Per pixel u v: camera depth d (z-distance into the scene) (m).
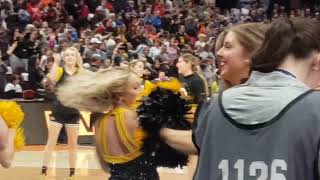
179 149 2.61
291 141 1.86
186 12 25.48
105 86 3.43
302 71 1.99
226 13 27.83
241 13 27.70
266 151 1.88
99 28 19.98
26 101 12.42
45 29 17.62
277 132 1.88
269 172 1.86
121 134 3.47
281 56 1.99
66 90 3.47
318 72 2.00
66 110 8.68
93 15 21.42
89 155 10.98
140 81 3.51
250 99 1.97
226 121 1.98
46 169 8.93
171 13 24.83
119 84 3.44
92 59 14.93
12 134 3.48
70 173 8.83
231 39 2.54
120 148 3.48
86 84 3.45
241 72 2.54
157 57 17.62
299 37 1.98
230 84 2.60
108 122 3.52
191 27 23.58
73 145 8.84
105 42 17.91
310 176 1.84
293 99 1.91
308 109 1.87
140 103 2.76
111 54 17.50
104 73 3.50
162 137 2.65
